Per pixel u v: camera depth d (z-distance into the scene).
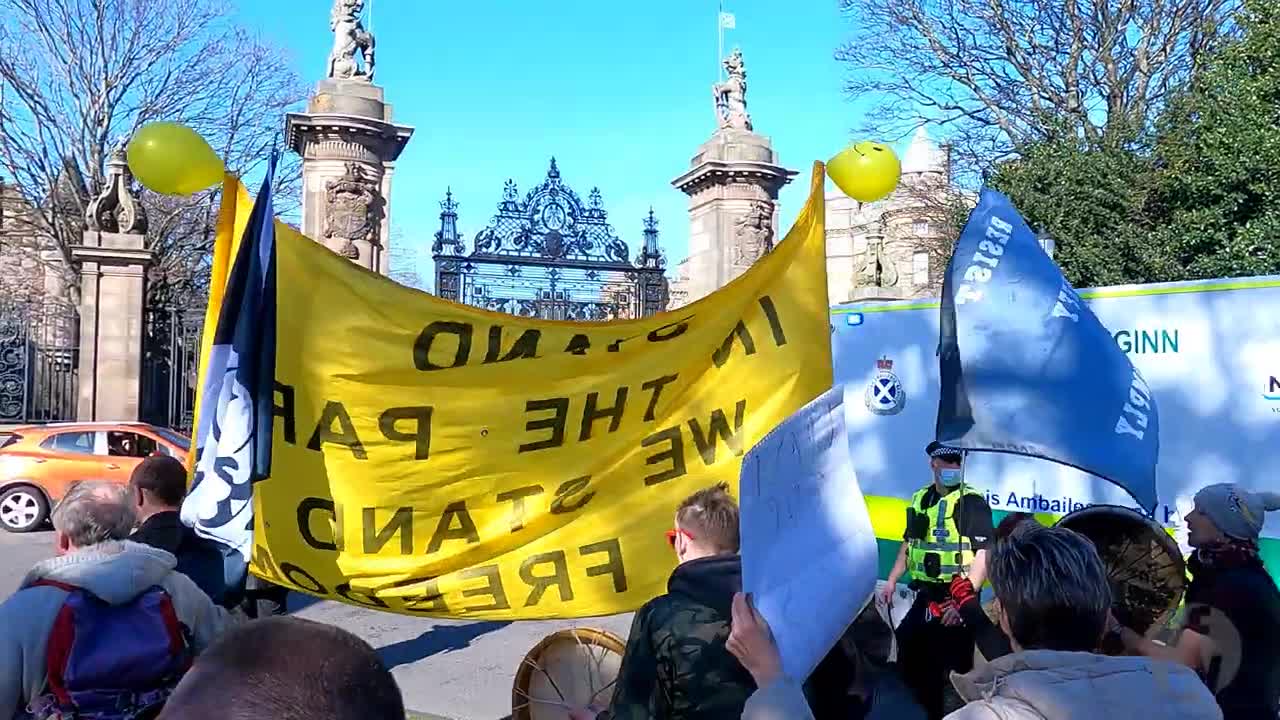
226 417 3.19
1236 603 3.23
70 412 19.92
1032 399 3.77
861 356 7.82
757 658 1.98
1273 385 5.77
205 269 31.83
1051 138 18.72
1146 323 6.29
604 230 21.45
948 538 5.18
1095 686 1.96
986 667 2.10
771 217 21.39
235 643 1.30
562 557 3.71
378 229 17.50
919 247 28.62
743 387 3.98
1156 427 3.79
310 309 3.52
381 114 17.52
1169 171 14.51
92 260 18.38
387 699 1.32
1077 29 19.62
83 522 2.82
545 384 3.75
